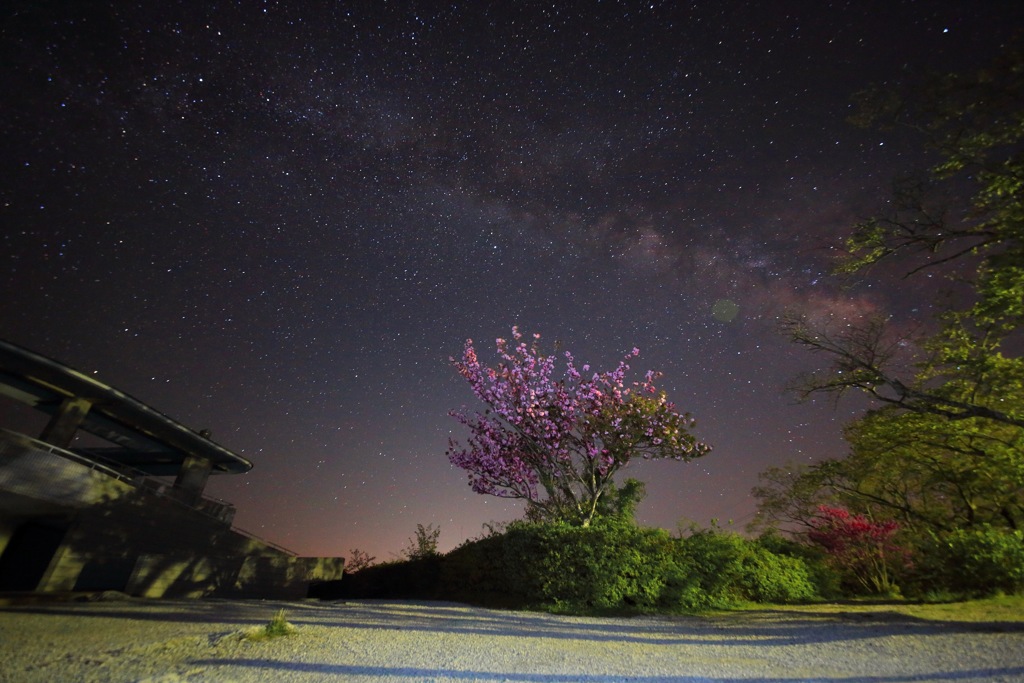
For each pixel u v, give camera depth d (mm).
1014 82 10250
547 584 12312
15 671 5594
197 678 5270
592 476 16047
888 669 5824
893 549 16438
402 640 7383
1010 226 11758
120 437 27656
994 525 20094
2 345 20641
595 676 5688
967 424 18078
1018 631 7621
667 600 12398
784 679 5527
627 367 17328
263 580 23141
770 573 14914
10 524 20141
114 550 19312
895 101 11422
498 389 17359
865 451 20266
